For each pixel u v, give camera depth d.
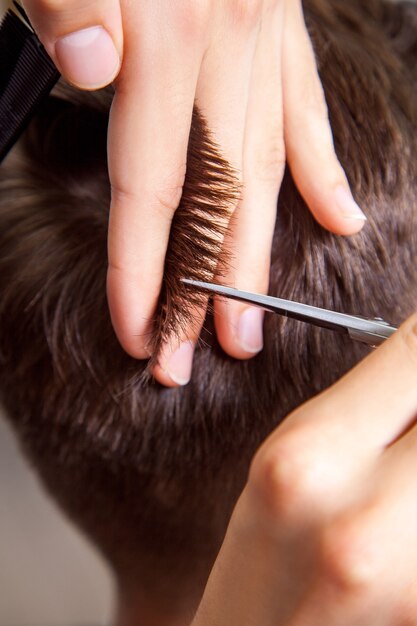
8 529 1.24
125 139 0.47
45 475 0.68
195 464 0.57
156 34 0.45
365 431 0.38
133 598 0.75
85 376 0.55
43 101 0.51
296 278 0.53
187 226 0.49
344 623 0.37
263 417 0.54
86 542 0.82
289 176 0.55
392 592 0.37
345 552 0.35
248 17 0.50
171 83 0.46
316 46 0.60
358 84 0.57
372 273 0.53
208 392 0.54
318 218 0.53
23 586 1.27
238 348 0.52
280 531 0.37
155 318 0.51
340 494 0.36
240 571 0.40
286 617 0.39
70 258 0.54
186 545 0.65
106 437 0.57
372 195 0.54
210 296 0.49
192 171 0.49
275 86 0.55
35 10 0.42
